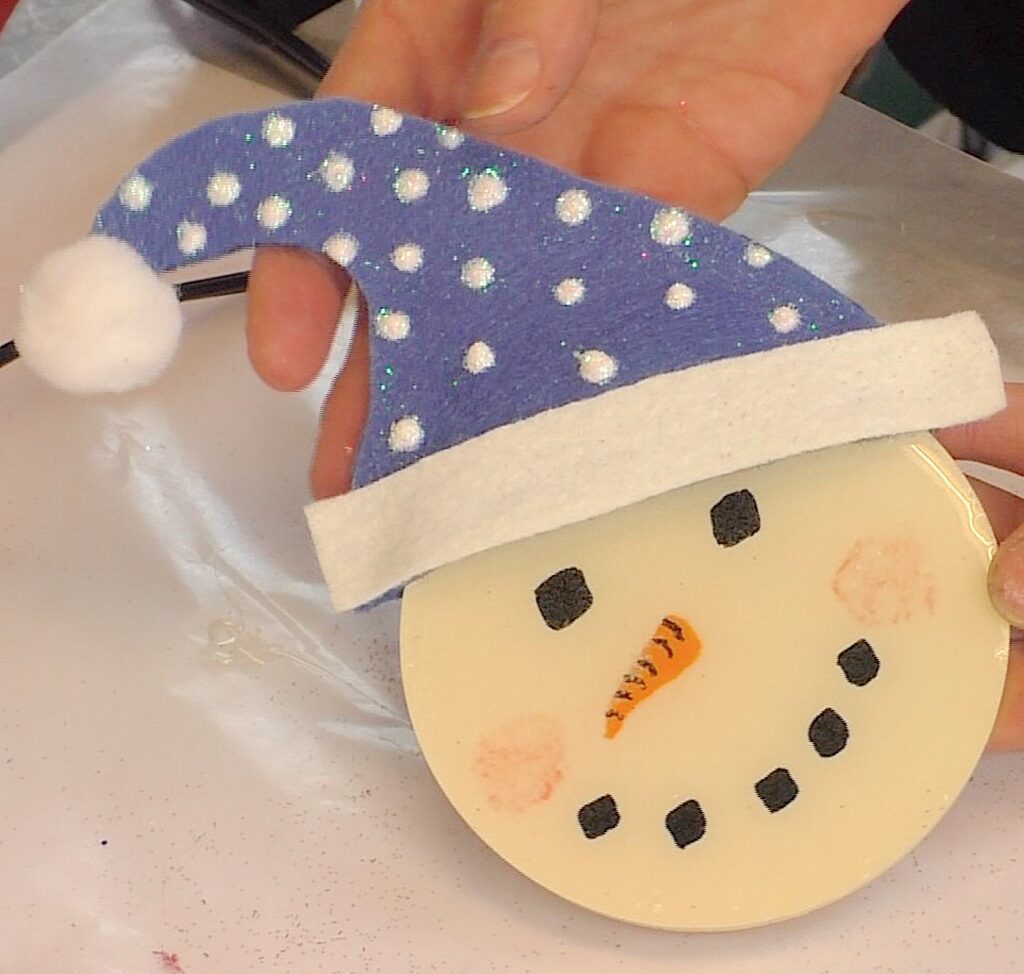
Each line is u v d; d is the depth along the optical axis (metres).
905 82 0.73
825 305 0.37
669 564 0.37
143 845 0.39
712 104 0.45
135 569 0.44
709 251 0.37
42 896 0.38
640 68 0.45
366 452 0.37
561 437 0.36
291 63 0.54
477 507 0.36
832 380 0.36
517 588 0.37
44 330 0.36
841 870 0.38
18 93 0.53
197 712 0.42
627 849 0.38
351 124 0.37
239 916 0.38
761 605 0.38
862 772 0.38
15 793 0.40
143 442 0.46
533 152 0.45
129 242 0.37
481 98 0.38
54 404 0.46
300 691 0.42
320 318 0.41
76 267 0.36
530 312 0.37
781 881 0.38
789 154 0.47
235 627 0.43
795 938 0.38
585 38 0.38
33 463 0.45
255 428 0.46
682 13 0.46
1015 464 0.41
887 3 0.46
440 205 0.37
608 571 0.37
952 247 0.49
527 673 0.38
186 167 0.37
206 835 0.40
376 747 0.41
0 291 0.49
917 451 0.37
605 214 0.37
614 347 0.36
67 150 0.52
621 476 0.35
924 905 0.38
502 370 0.36
